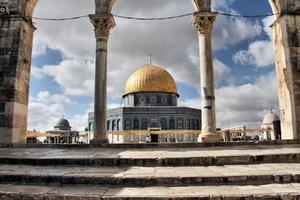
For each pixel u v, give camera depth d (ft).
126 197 19.52
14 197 20.40
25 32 55.93
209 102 50.14
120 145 44.27
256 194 19.66
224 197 19.35
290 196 19.58
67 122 242.58
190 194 20.01
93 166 29.43
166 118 178.60
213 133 49.11
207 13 52.85
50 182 23.89
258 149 37.78
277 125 66.28
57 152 38.04
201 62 52.13
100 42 54.19
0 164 30.86
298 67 50.96
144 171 26.22
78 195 20.01
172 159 29.63
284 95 52.75
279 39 55.31
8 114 51.24
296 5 53.36
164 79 190.80
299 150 35.14
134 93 191.42
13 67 52.90
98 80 52.49
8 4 55.47
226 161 29.99
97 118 51.21
